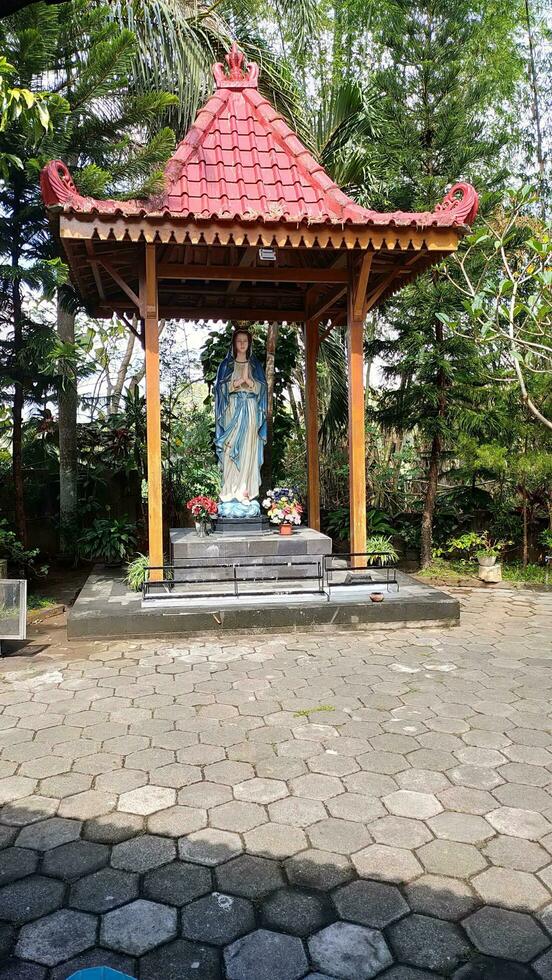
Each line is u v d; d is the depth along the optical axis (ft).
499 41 44.11
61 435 37.60
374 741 12.84
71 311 31.50
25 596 18.79
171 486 40.24
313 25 37.19
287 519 26.00
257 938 7.66
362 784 11.15
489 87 34.73
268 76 33.68
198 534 26.07
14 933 7.75
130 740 12.94
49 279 25.26
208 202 22.52
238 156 24.43
